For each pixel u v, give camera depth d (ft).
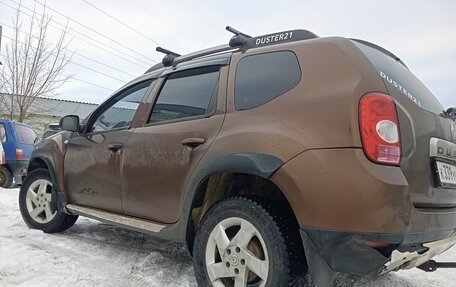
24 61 60.75
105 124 12.84
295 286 7.54
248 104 8.67
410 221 6.70
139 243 13.58
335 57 7.79
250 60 9.28
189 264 11.40
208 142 8.87
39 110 68.49
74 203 13.46
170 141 9.82
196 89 10.21
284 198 8.03
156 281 9.94
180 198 9.41
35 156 15.06
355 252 6.66
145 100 11.54
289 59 8.50
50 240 13.52
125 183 11.04
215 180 9.02
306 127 7.38
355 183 6.63
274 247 7.50
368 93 7.12
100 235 14.57
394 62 9.29
